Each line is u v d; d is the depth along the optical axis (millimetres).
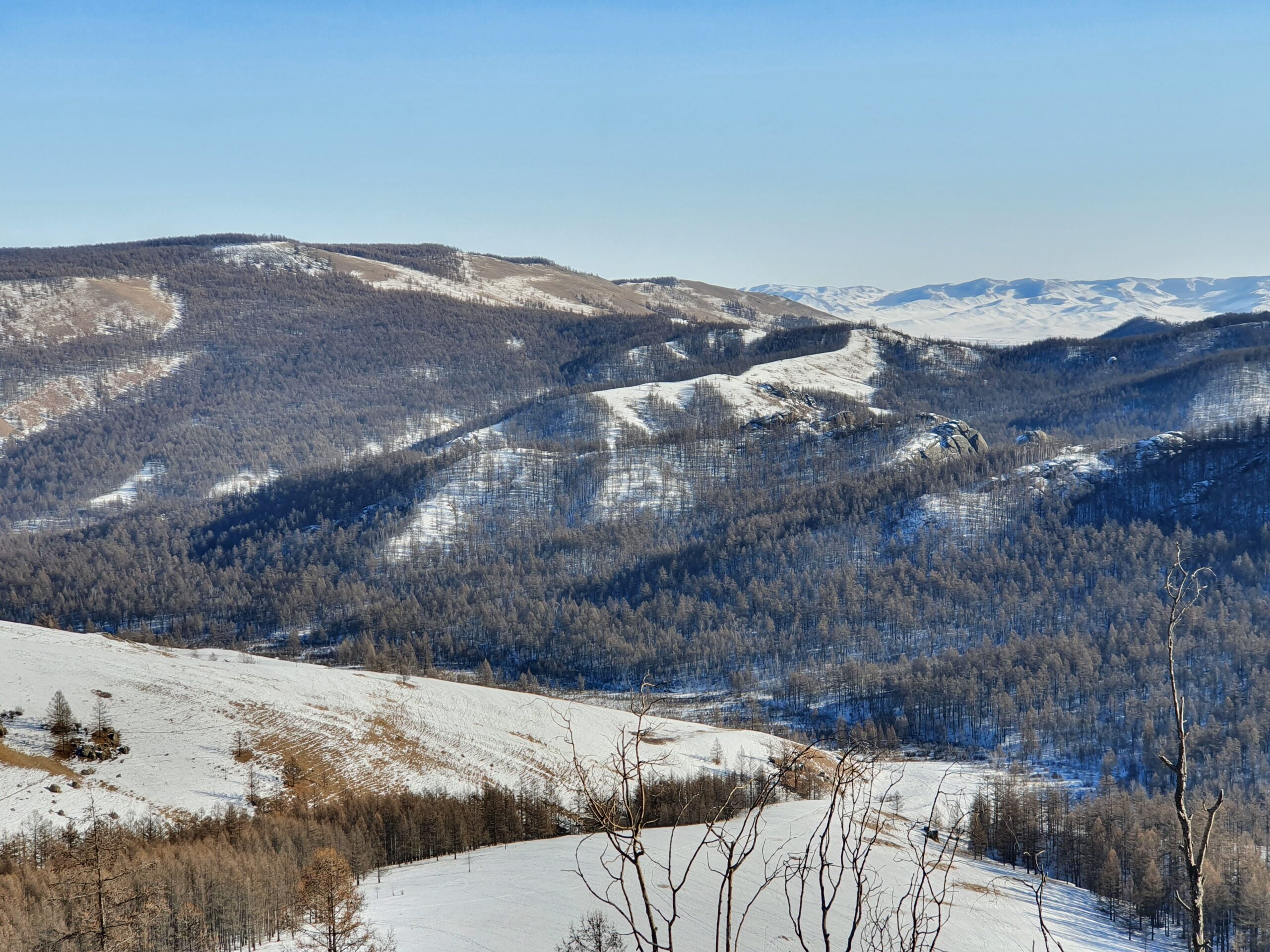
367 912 84812
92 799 106500
